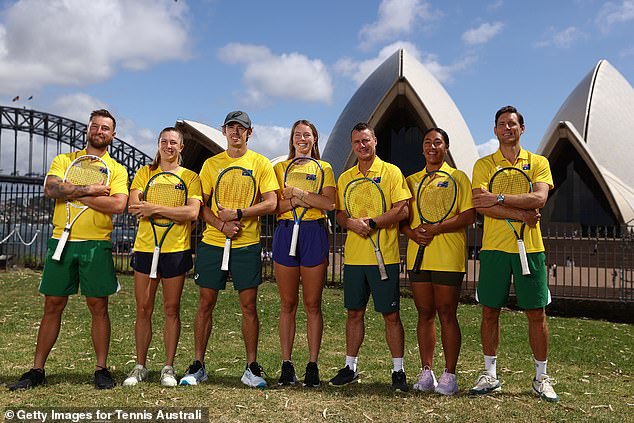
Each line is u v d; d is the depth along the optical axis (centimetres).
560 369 602
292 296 500
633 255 1180
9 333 701
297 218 500
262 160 512
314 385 479
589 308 1073
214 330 775
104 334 475
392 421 389
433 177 497
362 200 497
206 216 497
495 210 471
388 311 486
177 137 509
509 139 489
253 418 385
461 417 401
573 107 2900
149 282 489
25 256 1555
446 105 2608
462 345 729
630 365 645
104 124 492
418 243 489
